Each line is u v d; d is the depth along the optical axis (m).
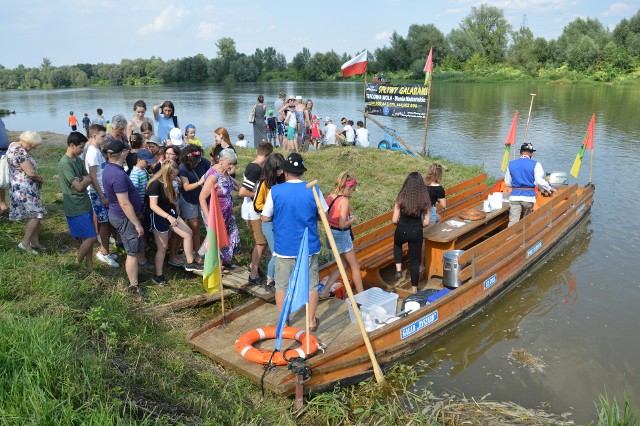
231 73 97.75
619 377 5.74
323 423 4.73
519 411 5.11
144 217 6.82
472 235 8.52
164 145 7.46
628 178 14.81
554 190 10.01
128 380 4.41
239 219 9.50
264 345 5.46
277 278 5.29
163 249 6.73
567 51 69.56
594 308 7.31
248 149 16.98
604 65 65.62
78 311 5.36
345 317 6.00
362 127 18.78
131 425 3.63
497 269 7.44
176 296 6.63
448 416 5.00
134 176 6.68
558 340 6.50
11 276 5.84
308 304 5.37
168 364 5.05
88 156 6.79
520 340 6.50
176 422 3.98
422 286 7.49
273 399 4.91
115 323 5.44
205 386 4.90
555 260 9.08
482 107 36.31
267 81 98.06
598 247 9.65
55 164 14.40
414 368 5.89
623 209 11.91
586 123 26.73
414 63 77.00
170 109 10.20
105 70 118.06
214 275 5.83
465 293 6.77
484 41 82.12
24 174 6.69
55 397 3.88
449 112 33.53
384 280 7.54
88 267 6.74
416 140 22.81
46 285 5.72
